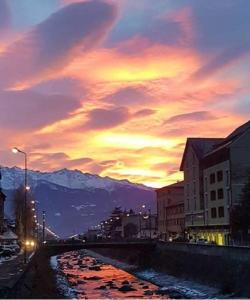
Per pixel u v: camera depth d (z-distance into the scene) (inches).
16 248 4576.8
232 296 2581.2
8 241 5403.5
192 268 3523.6
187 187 5605.3
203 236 4938.5
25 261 2893.7
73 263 6392.7
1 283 1838.1
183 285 3356.3
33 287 2267.5
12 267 2672.2
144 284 3651.6
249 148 4261.8
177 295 2829.7
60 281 3599.9
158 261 4557.1
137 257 5546.3
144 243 4889.3
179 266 3848.4
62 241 5187.0
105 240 5201.8
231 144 4269.2
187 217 5590.6
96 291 3196.4
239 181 4212.6
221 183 4466.0
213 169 4680.1
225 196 4362.7
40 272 3102.9
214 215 4635.8
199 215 5118.1
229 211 4212.6
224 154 4404.5
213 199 4665.4
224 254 2994.6
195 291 2997.0
